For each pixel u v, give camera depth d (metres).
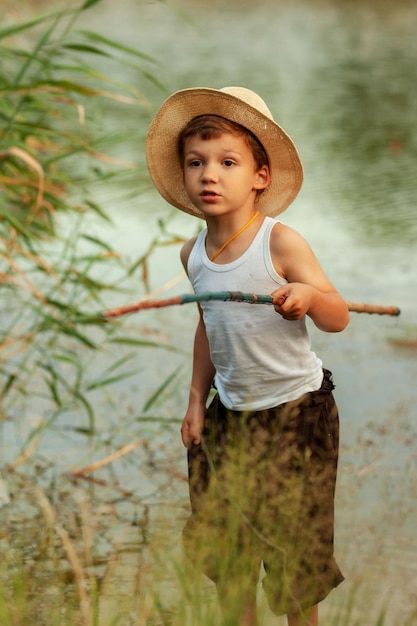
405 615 4.32
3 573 4.20
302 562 4.16
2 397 6.89
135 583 4.06
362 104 19.23
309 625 4.07
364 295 9.58
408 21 31.44
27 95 6.68
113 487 6.09
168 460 6.52
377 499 5.44
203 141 4.36
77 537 5.27
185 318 9.26
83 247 10.77
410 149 16.08
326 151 15.88
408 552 4.81
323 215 12.62
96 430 6.98
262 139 4.43
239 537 4.07
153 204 12.70
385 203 13.16
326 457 4.45
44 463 6.46
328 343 8.59
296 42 26.83
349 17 32.12
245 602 3.82
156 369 8.03
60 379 6.93
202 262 4.49
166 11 31.52
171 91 18.84
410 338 8.62
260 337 4.37
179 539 4.16
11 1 7.99
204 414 4.66
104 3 32.25
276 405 4.42
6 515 5.59
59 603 4.03
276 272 4.36
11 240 7.03
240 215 4.42
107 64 21.34
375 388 7.55
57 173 7.33
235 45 25.83
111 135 7.45
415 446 6.43
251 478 4.10
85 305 9.12
